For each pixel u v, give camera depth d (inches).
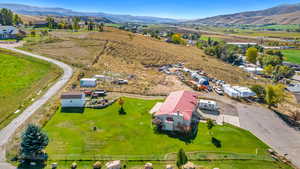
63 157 957.2
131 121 1330.0
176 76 2461.9
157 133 1212.5
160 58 3225.9
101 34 4259.4
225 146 1133.1
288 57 4822.8
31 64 2260.1
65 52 2810.0
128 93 1795.0
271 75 3228.3
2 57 2359.7
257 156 1062.4
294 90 2511.1
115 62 2738.7
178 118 1237.1
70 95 1466.5
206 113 1542.8
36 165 898.7
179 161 866.8
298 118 1501.0
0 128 1151.0
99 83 1946.4
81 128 1211.2
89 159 959.0
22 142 910.4
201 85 2105.1
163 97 1764.3
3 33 3548.2
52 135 1122.0
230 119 1465.3
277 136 1283.2
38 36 3730.3
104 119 1334.9
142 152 1033.5
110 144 1083.9
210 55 4466.0
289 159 1078.4
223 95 1952.5
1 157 932.6
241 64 4060.0
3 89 1659.7
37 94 1616.6
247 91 1929.1
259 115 1553.9
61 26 5221.5
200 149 1085.1
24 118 1263.5
